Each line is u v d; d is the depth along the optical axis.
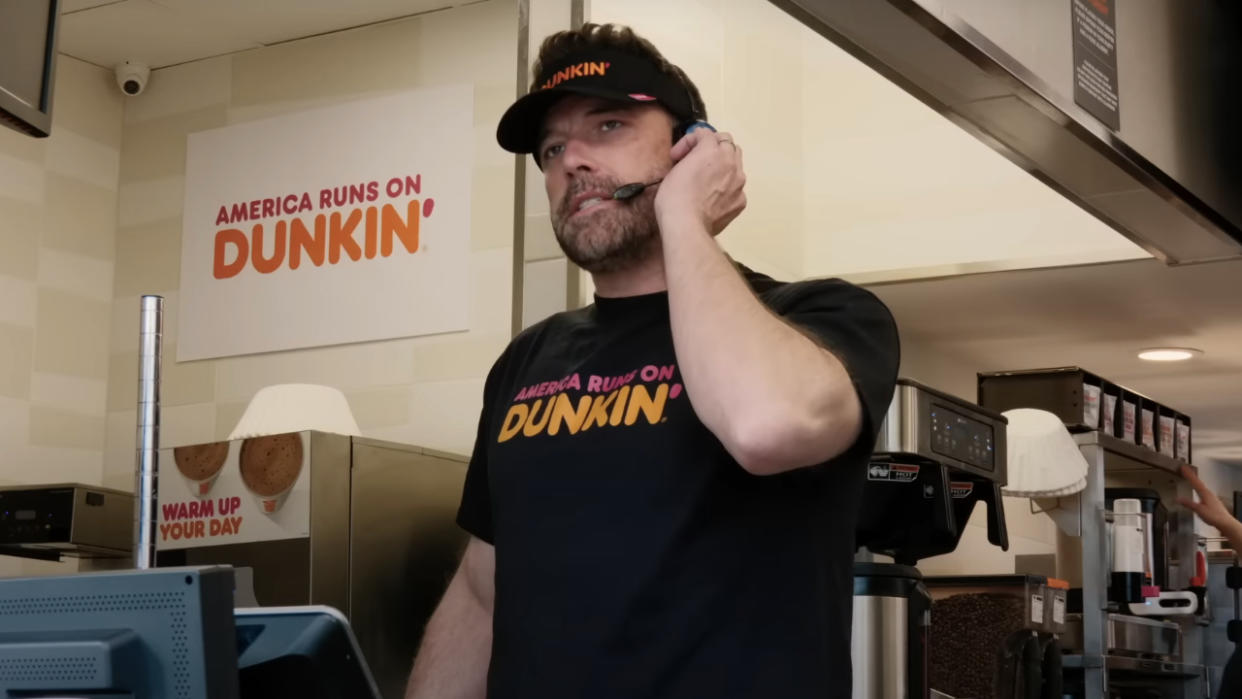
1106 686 3.63
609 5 2.72
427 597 3.10
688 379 1.37
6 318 4.26
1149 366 4.99
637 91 1.56
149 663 0.90
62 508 3.52
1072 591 3.78
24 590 0.93
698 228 1.45
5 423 4.23
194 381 4.35
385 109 4.16
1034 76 2.33
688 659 1.35
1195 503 3.73
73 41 4.39
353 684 1.06
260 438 2.91
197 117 4.49
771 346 1.36
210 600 0.90
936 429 2.40
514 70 3.99
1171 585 4.41
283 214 4.28
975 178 3.80
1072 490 3.64
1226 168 3.10
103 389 4.50
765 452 1.31
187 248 4.43
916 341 4.58
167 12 4.16
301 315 4.19
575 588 1.41
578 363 1.56
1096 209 2.96
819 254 3.91
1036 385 4.09
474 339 3.92
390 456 3.06
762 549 1.39
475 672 1.68
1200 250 3.25
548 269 2.31
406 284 4.04
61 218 4.43
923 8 2.07
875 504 2.44
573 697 1.37
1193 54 3.01
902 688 2.40
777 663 1.35
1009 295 4.01
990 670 3.06
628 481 1.42
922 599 2.47
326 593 2.84
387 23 4.21
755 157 3.60
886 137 3.90
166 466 2.98
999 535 2.61
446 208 4.02
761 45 3.68
